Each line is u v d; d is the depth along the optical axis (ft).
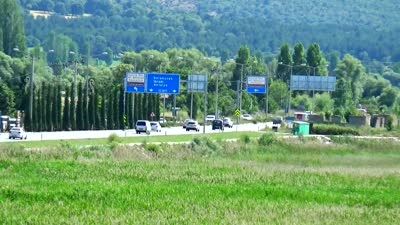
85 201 264.31
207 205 266.16
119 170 371.97
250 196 297.94
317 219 246.47
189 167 406.82
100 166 386.93
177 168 398.42
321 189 334.03
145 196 282.77
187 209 255.29
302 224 236.43
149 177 352.69
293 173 396.16
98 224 224.12
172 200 274.77
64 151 453.17
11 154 428.15
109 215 237.66
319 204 281.95
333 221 244.42
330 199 299.58
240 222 234.58
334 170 421.18
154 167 397.60
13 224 221.66
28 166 372.99
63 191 283.38
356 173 407.23
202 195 293.23
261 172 394.11
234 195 299.58
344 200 298.56
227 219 238.68
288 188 328.49
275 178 369.50
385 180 379.14
